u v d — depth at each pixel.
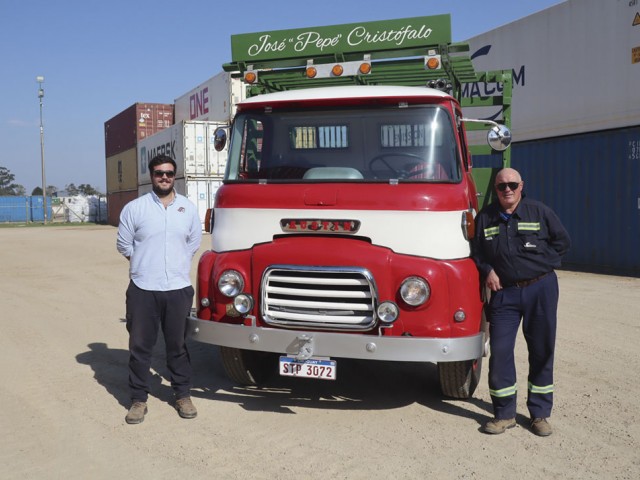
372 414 5.12
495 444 4.46
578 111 13.98
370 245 4.69
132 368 5.00
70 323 8.77
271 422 4.94
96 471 4.05
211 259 5.12
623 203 13.11
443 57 6.28
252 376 5.80
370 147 5.14
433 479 3.90
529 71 15.28
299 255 4.71
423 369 6.42
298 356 4.60
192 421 4.96
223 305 4.98
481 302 4.81
